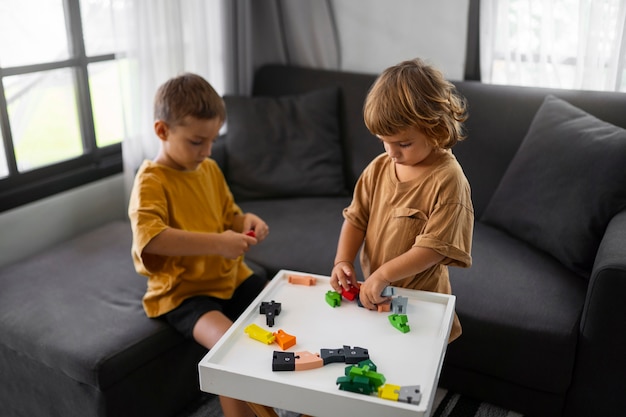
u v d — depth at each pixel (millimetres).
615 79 2203
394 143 1340
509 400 1742
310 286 1454
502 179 2135
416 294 1395
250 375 1120
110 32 2324
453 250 1331
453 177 1347
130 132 2289
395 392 1066
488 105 2262
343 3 2674
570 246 1835
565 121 2018
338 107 2553
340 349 1192
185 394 1778
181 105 1583
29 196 2094
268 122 2475
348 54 2754
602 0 2129
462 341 1712
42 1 2092
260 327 1282
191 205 1692
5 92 2041
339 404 1071
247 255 2010
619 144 1812
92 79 2332
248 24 2727
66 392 1608
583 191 1836
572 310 1661
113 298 1759
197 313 1612
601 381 1591
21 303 1729
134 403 1614
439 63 2566
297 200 2430
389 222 1436
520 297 1720
